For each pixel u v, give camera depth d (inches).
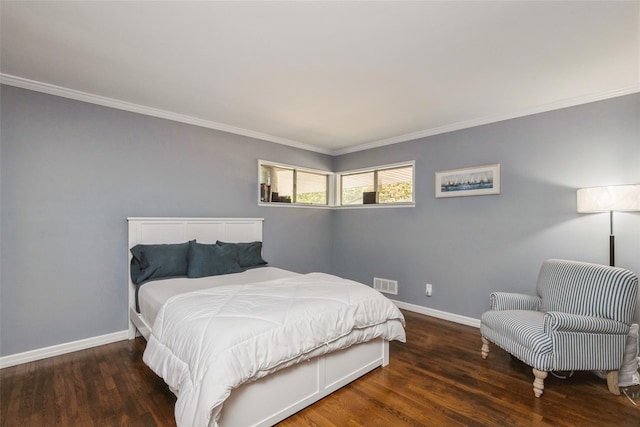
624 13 65.7
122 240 119.6
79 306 110.1
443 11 65.7
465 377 92.4
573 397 82.0
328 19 68.5
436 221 150.6
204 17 67.7
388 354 101.0
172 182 132.7
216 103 119.7
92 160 113.0
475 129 137.6
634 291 83.4
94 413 73.6
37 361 100.7
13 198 98.3
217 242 140.1
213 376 58.0
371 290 98.7
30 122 101.0
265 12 66.0
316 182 194.9
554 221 115.9
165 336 73.5
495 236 131.2
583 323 80.2
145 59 86.4
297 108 124.3
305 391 77.1
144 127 125.3
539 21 68.8
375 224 177.2
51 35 74.7
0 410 74.6
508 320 93.1
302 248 183.3
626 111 102.1
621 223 102.5
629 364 87.5
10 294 97.9
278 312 74.5
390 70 92.4
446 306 146.6
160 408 75.7
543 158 118.9
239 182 155.1
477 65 89.1
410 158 161.9
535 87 103.1
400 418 73.4
